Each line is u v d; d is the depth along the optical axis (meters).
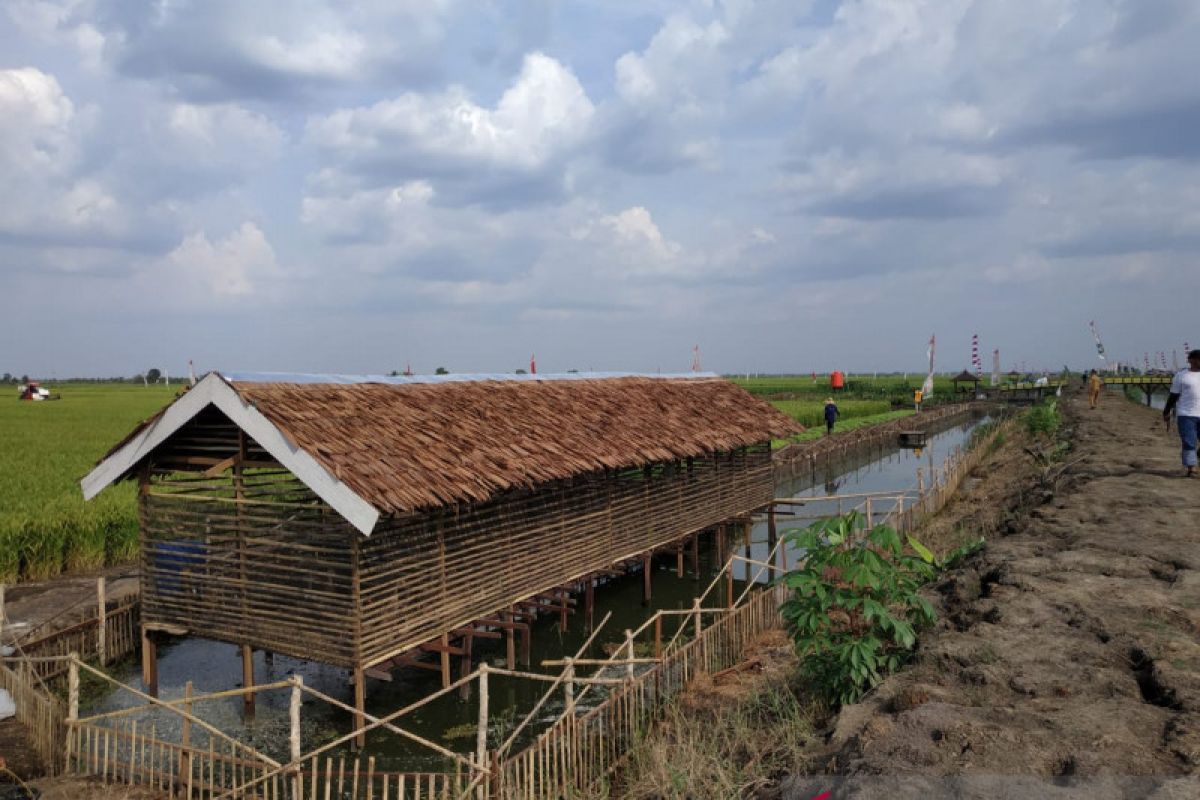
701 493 18.19
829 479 34.41
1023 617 8.20
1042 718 5.67
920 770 5.05
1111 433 26.77
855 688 7.04
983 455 30.81
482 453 11.25
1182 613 7.96
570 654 13.65
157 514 11.00
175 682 12.01
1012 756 5.10
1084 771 4.87
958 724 5.55
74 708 8.32
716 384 22.44
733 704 8.35
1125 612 8.12
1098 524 12.43
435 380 13.80
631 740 8.26
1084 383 82.62
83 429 40.16
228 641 10.45
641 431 15.55
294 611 9.86
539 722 10.88
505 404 13.96
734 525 24.83
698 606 10.16
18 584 15.45
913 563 7.69
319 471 8.89
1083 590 8.95
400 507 8.84
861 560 7.09
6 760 8.45
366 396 11.59
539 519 12.73
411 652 10.62
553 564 13.06
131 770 7.92
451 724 10.81
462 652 11.02
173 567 10.89
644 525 15.94
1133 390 73.50
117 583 15.08
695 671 9.71
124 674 12.17
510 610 12.71
